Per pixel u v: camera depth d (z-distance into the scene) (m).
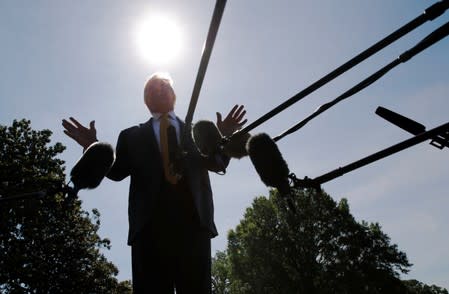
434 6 1.93
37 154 27.30
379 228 37.53
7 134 27.59
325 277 35.53
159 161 3.75
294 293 35.38
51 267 26.08
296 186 3.08
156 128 4.00
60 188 3.46
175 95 4.22
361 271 36.03
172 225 3.58
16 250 24.48
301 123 3.08
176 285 3.54
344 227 36.62
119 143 4.13
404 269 36.56
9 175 25.22
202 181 3.75
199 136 3.73
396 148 2.48
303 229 37.06
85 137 3.92
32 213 23.91
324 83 2.44
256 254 37.16
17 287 23.84
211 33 1.87
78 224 27.67
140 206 3.63
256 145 3.16
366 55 2.20
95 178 3.49
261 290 36.22
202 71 2.19
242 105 4.11
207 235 3.66
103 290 28.00
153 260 3.53
